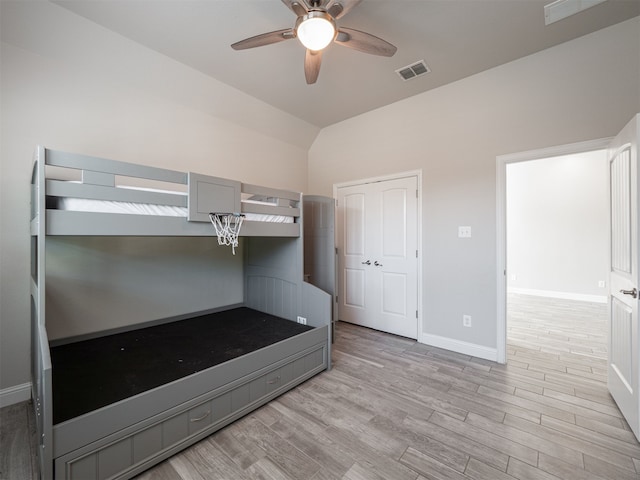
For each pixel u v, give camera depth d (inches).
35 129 85.3
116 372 70.6
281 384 85.8
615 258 81.0
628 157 70.7
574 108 92.4
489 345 110.0
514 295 231.0
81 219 58.7
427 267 126.2
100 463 52.5
